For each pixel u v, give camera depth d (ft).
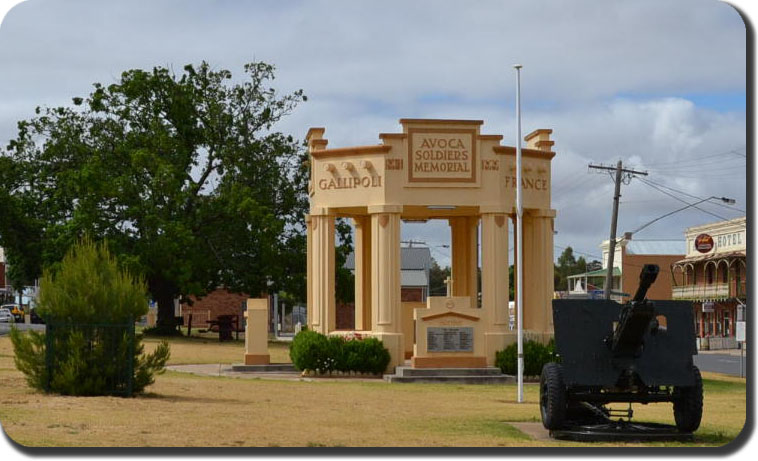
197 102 188.55
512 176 113.80
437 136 112.88
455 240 132.26
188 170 188.85
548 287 115.96
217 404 73.26
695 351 60.08
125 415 63.46
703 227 289.33
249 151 189.88
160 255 171.83
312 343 110.22
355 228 130.41
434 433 61.21
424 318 108.47
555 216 117.08
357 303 130.21
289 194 190.39
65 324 74.28
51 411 63.62
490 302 111.96
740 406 85.92
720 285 272.10
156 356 77.97
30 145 192.03
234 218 180.65
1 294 352.08
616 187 166.71
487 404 81.92
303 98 193.98
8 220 185.88
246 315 120.57
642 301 57.21
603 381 59.16
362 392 91.04
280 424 63.10
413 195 112.57
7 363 104.06
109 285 76.95
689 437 59.67
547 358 108.58
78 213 171.83
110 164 182.91
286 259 186.60
